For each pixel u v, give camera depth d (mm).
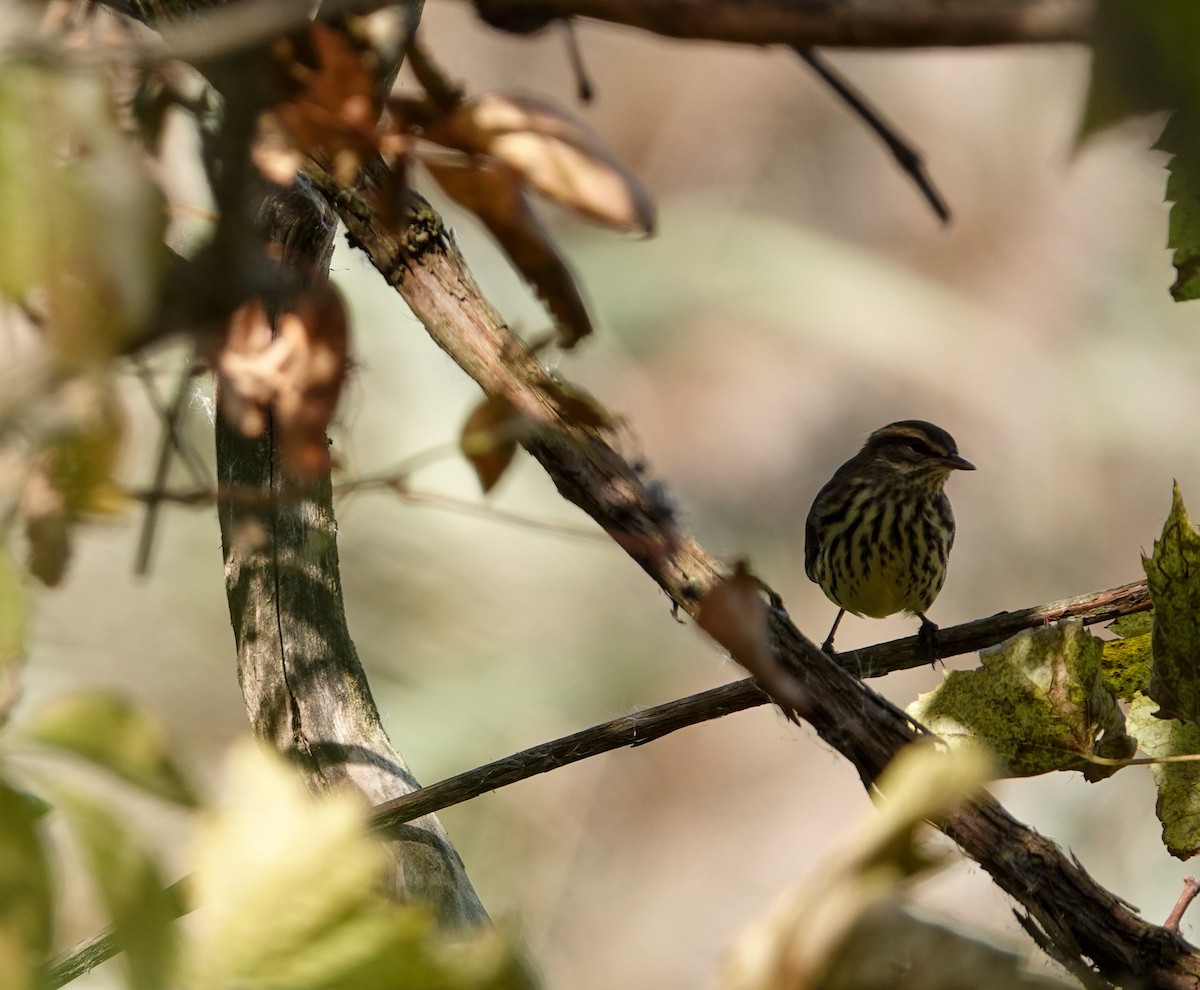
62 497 1604
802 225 15422
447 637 10180
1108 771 2752
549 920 11102
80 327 1352
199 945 1141
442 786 3305
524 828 11211
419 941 1158
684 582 2531
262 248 1993
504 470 2256
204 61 1498
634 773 12984
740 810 13656
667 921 12094
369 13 1885
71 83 1361
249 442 3656
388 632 10062
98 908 1147
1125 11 1012
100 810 1161
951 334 14914
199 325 1521
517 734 10375
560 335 2127
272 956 1141
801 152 15328
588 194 1721
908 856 1179
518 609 10578
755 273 14180
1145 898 10688
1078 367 15500
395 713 9859
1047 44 1065
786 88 15242
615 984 11367
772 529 14242
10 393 1361
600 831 11875
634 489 2559
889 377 14758
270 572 3680
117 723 1162
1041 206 15672
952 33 1118
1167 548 2684
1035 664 2771
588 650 10945
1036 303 15555
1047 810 11125
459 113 1769
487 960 1181
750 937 1198
